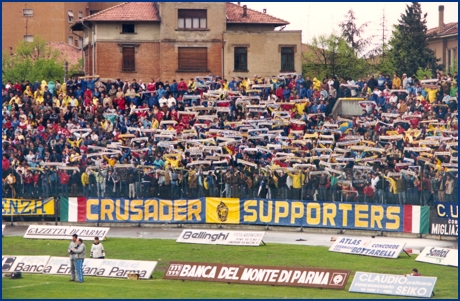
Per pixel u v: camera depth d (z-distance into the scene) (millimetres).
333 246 70000
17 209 82125
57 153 87938
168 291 54469
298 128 92125
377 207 75438
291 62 117312
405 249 68938
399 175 76188
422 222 73250
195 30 117812
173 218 80875
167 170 81938
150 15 119312
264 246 71812
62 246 73188
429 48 133875
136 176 81938
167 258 68375
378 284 54625
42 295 52594
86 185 82375
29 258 63531
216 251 70438
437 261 64312
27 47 161125
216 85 99938
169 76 117938
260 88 98688
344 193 77750
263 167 82688
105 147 89062
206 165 84625
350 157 85625
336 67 140000
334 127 90812
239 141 89188
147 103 96188
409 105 92125
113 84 97250
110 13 119250
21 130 91375
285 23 122875
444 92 92000
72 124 92125
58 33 176375
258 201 79438
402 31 127625
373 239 69438
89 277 61062
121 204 81312
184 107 95500
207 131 91938
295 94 96938
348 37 142625
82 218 81500
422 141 85812
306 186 79188
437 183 74250
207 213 80375
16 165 85062
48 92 95688
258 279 57562
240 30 121938
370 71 140000
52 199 81812
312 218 77938
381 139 87375
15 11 175250
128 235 77188
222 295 53000
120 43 118875
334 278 55844
